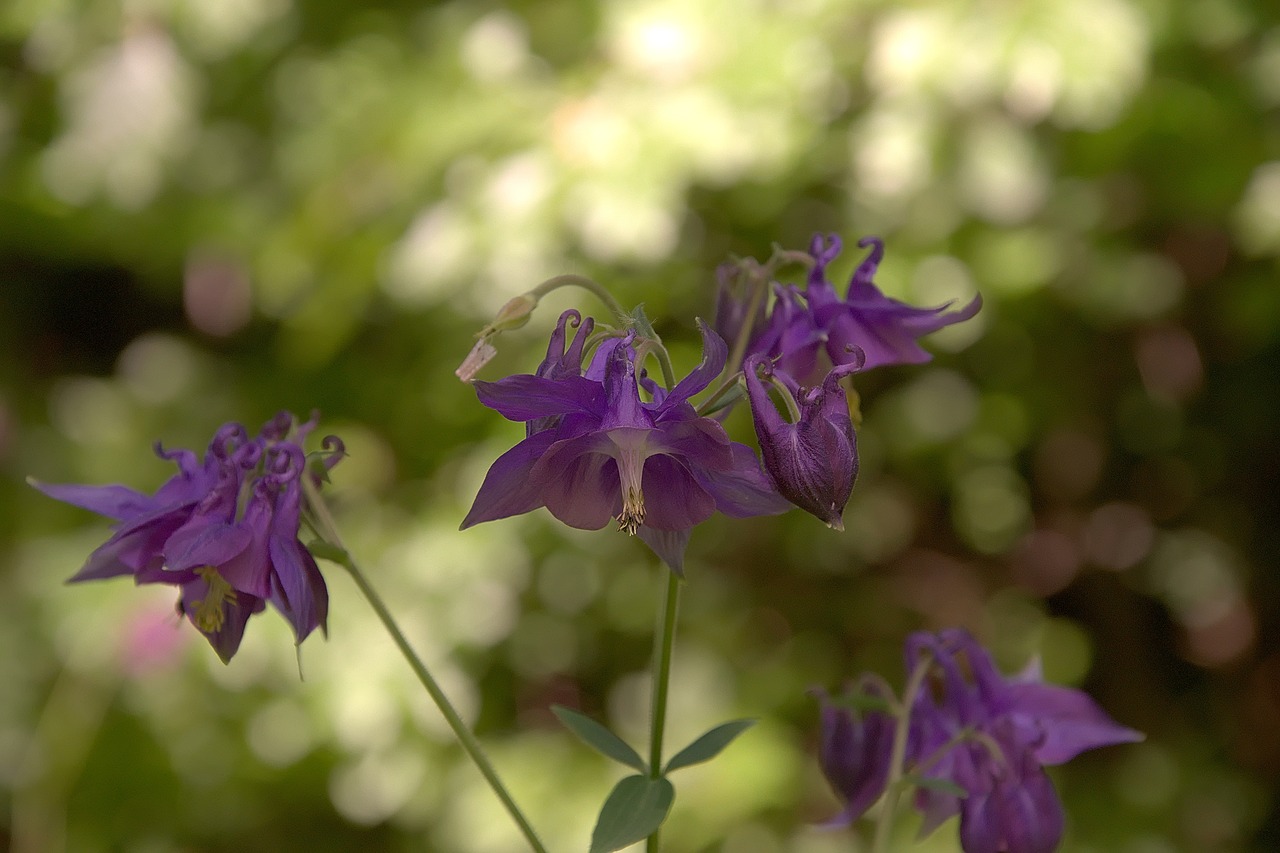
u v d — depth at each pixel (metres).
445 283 6.02
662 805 2.46
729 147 5.52
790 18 5.59
